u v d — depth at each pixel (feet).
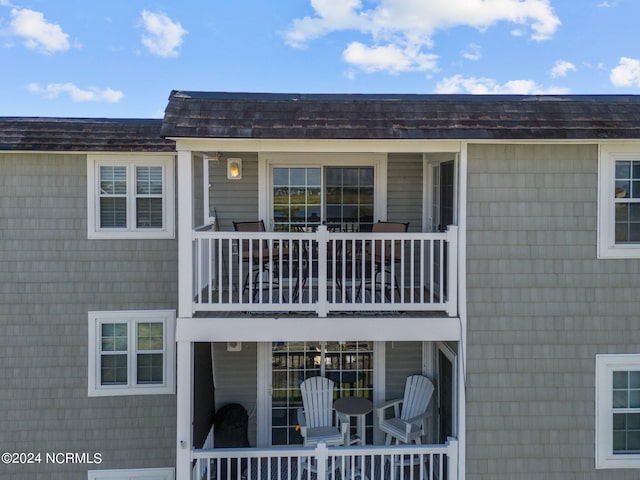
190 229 16.83
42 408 21.75
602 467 17.20
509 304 17.08
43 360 21.76
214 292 21.18
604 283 17.15
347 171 23.90
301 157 23.48
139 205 22.27
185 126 15.94
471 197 16.93
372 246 17.22
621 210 17.30
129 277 22.16
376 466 21.83
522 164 16.96
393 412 23.70
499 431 17.13
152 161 22.17
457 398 17.49
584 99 20.17
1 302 21.59
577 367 17.17
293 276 23.18
